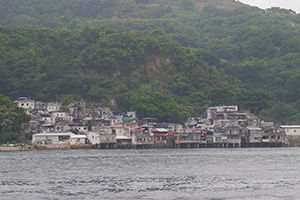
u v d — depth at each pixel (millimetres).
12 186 96562
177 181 103125
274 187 96375
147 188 95062
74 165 128125
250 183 100812
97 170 119000
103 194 89375
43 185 97750
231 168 123625
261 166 127875
